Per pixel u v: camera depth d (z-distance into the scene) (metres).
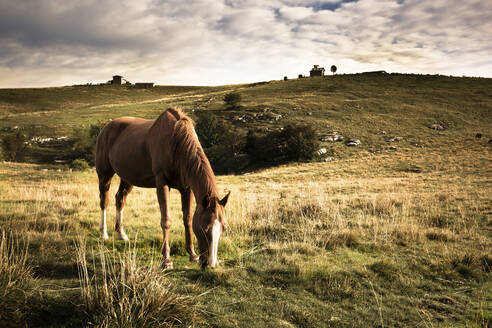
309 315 3.08
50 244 4.80
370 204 9.18
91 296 2.90
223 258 4.72
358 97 66.44
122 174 5.10
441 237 5.96
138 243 5.22
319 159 36.56
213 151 42.19
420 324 2.99
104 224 5.51
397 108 55.88
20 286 3.01
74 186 14.26
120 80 137.12
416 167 25.75
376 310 3.26
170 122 4.27
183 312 2.86
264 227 6.58
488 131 40.94
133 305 2.78
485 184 14.17
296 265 4.28
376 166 28.03
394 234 6.21
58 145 46.62
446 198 10.12
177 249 4.91
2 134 49.09
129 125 5.45
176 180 4.33
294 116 54.56
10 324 2.54
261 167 38.31
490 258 4.68
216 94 88.00
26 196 10.05
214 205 3.31
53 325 2.63
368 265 4.51
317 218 7.46
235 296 3.43
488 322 3.01
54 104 91.00
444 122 47.03
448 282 4.02
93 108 73.81
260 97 73.94
